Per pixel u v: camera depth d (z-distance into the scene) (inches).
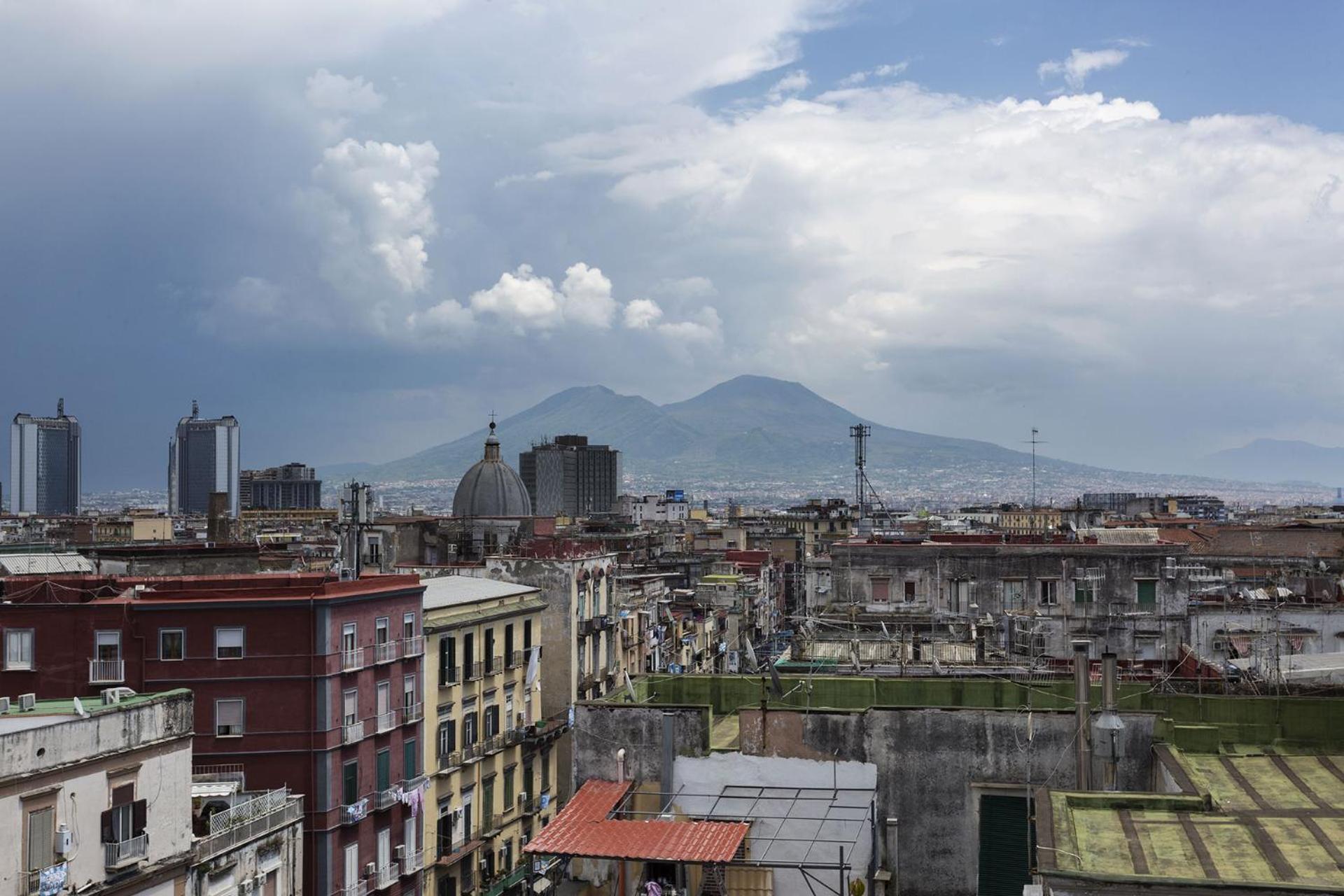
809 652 2664.9
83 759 1855.3
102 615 2645.2
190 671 2655.0
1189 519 7436.0
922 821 1254.9
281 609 2684.5
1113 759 1226.0
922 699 1464.1
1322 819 1056.8
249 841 2210.9
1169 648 3321.9
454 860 3115.2
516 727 3572.8
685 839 1186.6
